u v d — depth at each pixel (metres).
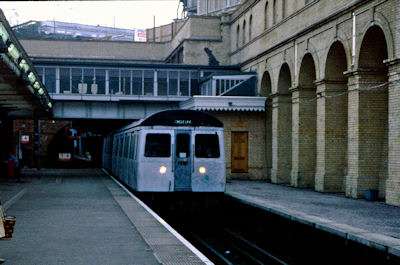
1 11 11.18
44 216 11.65
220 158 15.73
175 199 15.55
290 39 23.47
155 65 32.12
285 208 14.12
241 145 27.98
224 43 36.34
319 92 20.58
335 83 20.16
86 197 16.22
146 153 15.45
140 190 15.35
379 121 17.53
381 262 8.66
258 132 28.02
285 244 13.02
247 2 31.19
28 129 41.66
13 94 20.08
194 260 7.02
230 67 32.50
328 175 20.23
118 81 31.75
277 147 25.64
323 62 20.22
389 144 15.50
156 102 31.77
